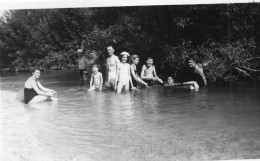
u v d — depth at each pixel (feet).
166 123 25.18
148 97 37.14
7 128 25.36
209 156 18.20
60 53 83.76
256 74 46.52
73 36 79.15
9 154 19.72
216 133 22.16
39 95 37.32
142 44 53.67
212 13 46.24
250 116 26.11
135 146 20.31
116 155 18.94
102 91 43.60
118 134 22.85
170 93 39.32
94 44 63.00
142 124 25.17
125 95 39.27
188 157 18.34
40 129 24.95
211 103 31.81
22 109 32.91
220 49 44.83
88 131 23.91
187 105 31.42
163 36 50.65
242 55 44.42
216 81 46.88
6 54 88.02
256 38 45.98
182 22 45.42
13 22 86.33
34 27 85.76
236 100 32.71
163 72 52.90
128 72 43.24
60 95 41.19
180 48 48.32
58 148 20.54
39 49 84.38
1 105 35.40
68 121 27.07
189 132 22.65
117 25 59.67
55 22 80.38
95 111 30.50
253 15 45.50
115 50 60.54
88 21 72.49
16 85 55.26
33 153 19.86
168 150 19.34
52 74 72.43
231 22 46.21
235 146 19.69
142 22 53.52
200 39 48.75
